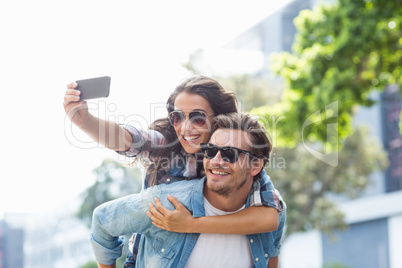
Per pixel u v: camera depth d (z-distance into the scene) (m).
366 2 7.75
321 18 8.46
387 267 21.12
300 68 8.75
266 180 2.26
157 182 2.47
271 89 14.91
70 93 2.10
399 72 8.16
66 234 27.03
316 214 15.36
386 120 21.44
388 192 21.44
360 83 8.38
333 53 8.15
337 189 15.08
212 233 2.06
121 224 2.13
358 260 21.80
